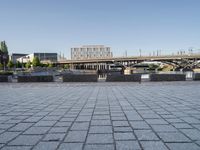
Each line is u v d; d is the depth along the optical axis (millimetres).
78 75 20438
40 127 5418
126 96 10914
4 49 102562
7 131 5102
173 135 4676
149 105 8359
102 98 10305
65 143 4238
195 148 3928
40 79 20766
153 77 20547
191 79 22281
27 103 9156
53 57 139500
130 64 71375
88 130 5102
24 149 3949
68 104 8797
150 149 3891
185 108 7715
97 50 135250
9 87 16656
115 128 5250
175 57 63438
